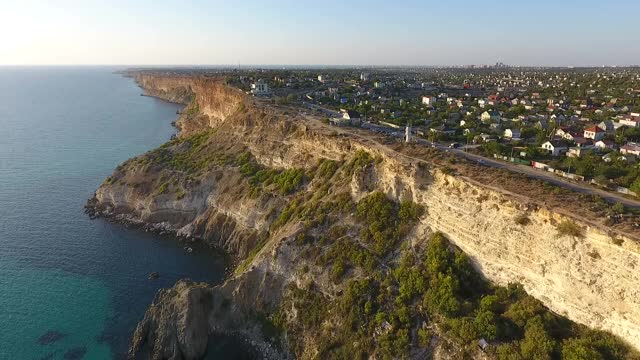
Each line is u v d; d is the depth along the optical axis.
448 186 57.34
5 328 60.03
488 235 51.19
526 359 40.94
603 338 40.88
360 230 61.69
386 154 67.19
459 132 107.25
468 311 47.66
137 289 70.19
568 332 42.72
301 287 60.06
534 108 152.75
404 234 58.69
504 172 59.41
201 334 57.53
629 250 40.53
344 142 78.50
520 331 44.19
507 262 49.34
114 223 94.69
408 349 47.41
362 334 51.09
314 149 84.81
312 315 56.94
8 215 96.44
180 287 61.28
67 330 60.31
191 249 83.75
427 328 48.47
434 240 55.62
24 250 81.31
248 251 78.94
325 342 53.41
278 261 63.06
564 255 44.66
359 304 53.69
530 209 48.31
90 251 82.12
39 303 65.69
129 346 57.81
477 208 53.09
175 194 95.56
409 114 130.50
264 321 60.31
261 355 57.00
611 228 42.91
